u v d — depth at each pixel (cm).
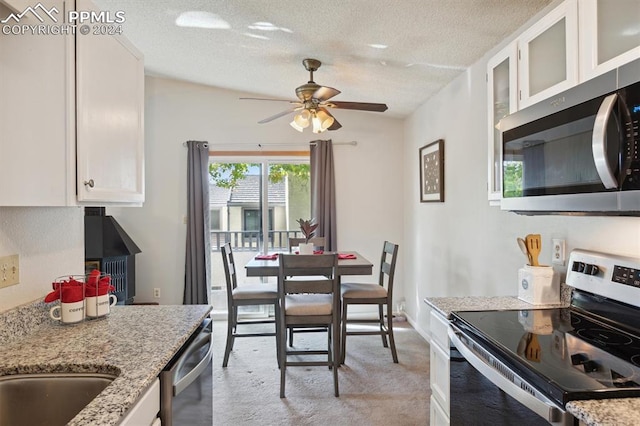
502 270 244
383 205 475
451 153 328
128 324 159
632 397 94
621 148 108
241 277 483
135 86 172
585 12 128
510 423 116
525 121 155
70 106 126
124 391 100
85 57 132
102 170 144
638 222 141
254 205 482
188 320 164
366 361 338
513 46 173
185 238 461
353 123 472
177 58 371
